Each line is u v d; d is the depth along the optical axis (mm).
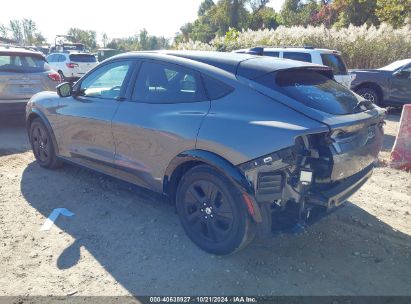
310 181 2902
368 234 3779
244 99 3133
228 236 3154
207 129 3156
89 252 3375
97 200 4438
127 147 3902
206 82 3381
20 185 4840
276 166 2820
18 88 7426
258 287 2947
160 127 3490
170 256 3328
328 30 17688
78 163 4734
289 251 3445
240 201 3029
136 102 3861
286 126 2834
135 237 3639
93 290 2881
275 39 18438
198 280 3016
